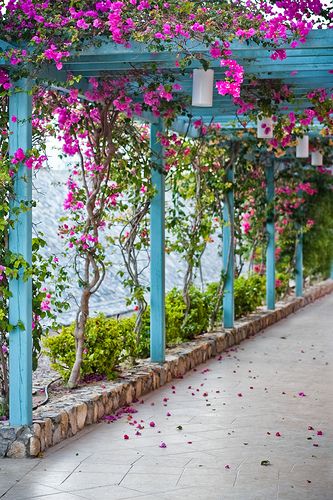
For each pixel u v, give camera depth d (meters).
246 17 4.80
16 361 5.01
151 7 4.84
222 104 7.39
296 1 4.94
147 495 4.25
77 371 6.19
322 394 6.91
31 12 4.83
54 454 5.02
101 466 4.77
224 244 9.88
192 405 6.42
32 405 5.36
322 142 9.95
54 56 4.79
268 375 7.79
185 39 4.90
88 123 6.30
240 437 5.44
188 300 8.69
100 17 4.93
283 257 14.49
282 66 5.80
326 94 6.43
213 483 4.45
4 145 5.10
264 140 8.92
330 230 14.55
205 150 9.06
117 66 5.55
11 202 4.99
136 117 6.80
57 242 11.91
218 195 9.55
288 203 13.27
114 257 13.38
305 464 4.81
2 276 5.07
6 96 5.10
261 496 4.23
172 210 8.53
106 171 6.45
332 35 4.84
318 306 14.58
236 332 9.88
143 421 5.87
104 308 11.08
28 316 5.02
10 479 4.52
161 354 7.39
